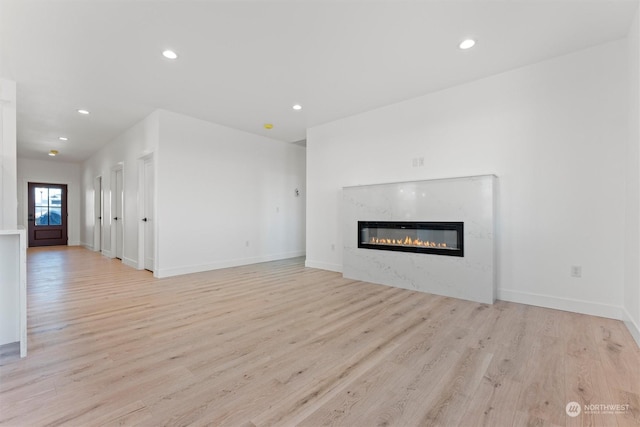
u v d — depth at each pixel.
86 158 8.31
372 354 2.06
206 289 3.81
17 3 2.18
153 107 4.39
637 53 2.28
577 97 2.89
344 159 4.82
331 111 4.52
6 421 1.38
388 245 4.03
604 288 2.78
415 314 2.87
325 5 2.25
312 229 5.33
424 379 1.74
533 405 1.50
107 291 3.71
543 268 3.08
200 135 4.96
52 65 3.13
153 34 2.60
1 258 2.20
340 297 3.45
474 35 2.62
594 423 1.37
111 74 3.34
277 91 3.80
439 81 3.52
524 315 2.82
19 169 8.28
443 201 3.56
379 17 2.38
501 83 3.31
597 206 2.81
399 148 4.15
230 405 1.51
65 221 9.02
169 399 1.56
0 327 2.20
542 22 2.44
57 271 4.96
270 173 6.14
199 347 2.17
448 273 3.51
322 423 1.38
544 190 3.07
